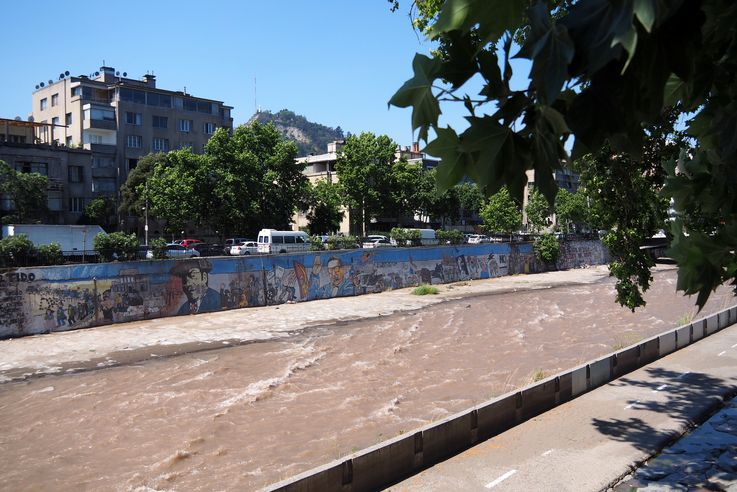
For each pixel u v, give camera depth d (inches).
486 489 265.9
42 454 378.3
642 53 58.6
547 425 357.1
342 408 463.2
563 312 1019.3
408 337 783.7
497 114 66.5
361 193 2493.8
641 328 834.2
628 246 370.6
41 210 1980.8
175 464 358.3
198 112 2755.9
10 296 764.0
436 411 448.5
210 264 999.0
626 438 331.3
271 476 335.6
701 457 306.3
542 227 2630.4
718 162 96.7
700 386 442.6
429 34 64.8
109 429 422.9
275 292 1101.1
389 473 275.3
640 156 66.4
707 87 80.6
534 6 57.9
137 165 2346.2
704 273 93.0
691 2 57.1
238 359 649.6
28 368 610.2
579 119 61.2
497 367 596.1
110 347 712.4
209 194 2003.0
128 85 2522.1
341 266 1245.1
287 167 2207.2
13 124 2229.3
